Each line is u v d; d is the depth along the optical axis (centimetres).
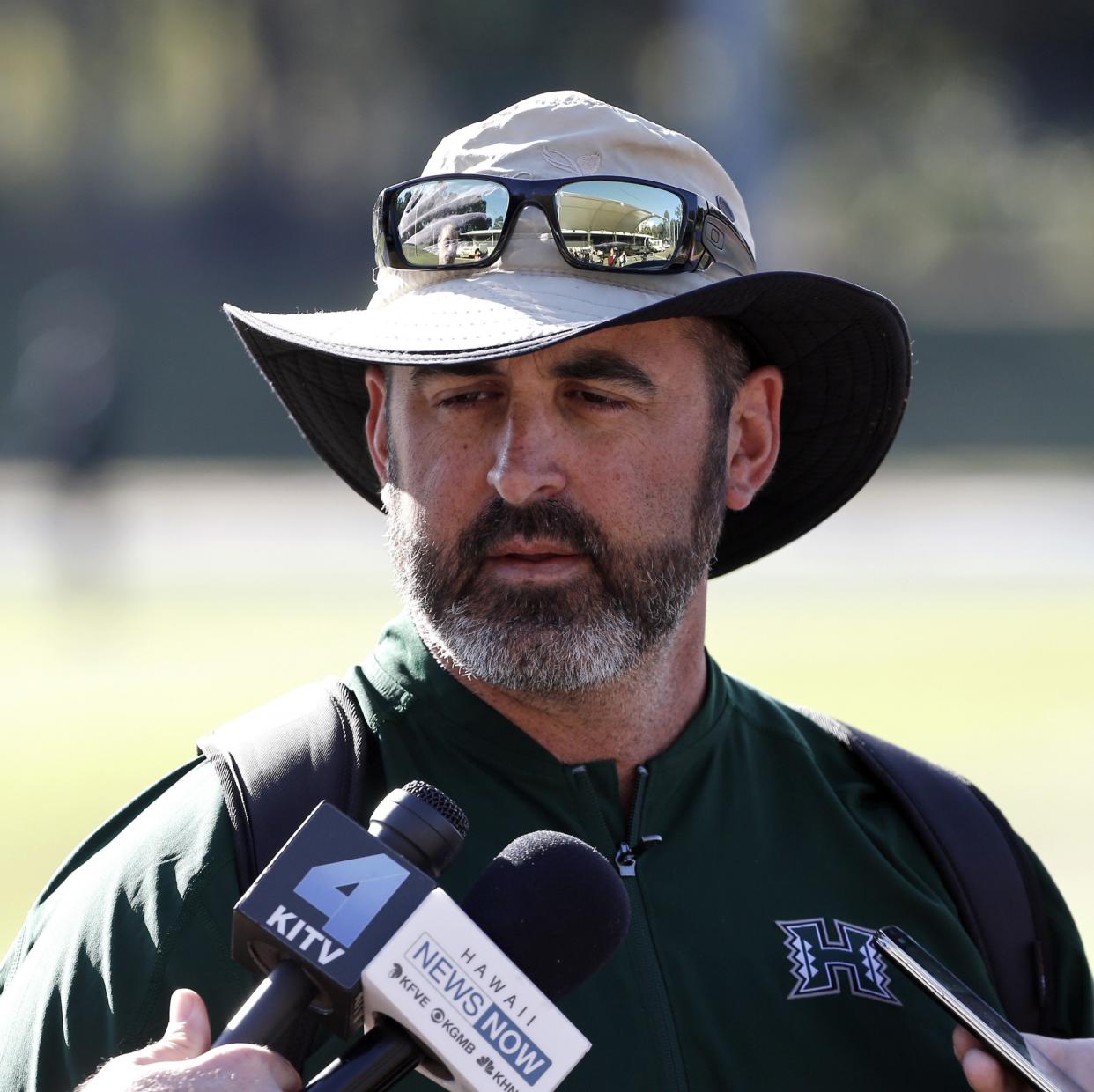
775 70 13400
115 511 8425
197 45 15412
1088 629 5234
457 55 15300
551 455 895
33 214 14400
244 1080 655
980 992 973
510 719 944
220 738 912
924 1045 935
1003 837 1034
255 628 5184
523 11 14900
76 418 7281
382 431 1025
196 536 7700
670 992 905
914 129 16650
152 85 15462
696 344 961
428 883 693
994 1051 836
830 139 16200
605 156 969
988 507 8831
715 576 1188
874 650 4747
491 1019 688
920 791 1034
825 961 942
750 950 934
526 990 695
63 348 8806
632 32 15038
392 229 967
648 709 959
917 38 15862
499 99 15512
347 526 8050
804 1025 921
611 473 906
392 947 680
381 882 691
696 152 994
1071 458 11606
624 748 960
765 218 12244
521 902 748
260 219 14850
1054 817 2866
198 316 12975
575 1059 696
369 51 15312
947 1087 930
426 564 910
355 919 684
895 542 7594
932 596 6031
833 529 7988
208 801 873
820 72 15838
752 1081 902
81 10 15112
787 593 6097
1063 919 1035
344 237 14825
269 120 15200
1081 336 13162
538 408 902
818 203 16088
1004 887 1011
